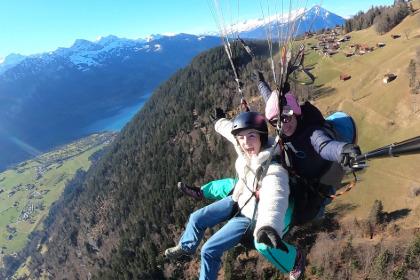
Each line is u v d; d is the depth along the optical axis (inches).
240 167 217.6
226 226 205.2
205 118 5836.6
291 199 206.7
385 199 2546.8
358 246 2177.7
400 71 3907.5
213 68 7687.0
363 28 6461.6
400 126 3353.8
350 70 4586.6
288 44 201.8
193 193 247.6
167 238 3875.5
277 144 198.1
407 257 1923.0
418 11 5438.0
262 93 260.2
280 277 2233.0
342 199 2664.9
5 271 7534.5
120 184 6146.7
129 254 4057.6
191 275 2952.8
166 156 5561.0
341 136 210.4
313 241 2301.9
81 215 6614.2
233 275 2317.9
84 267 5167.3
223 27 261.0
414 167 2689.5
